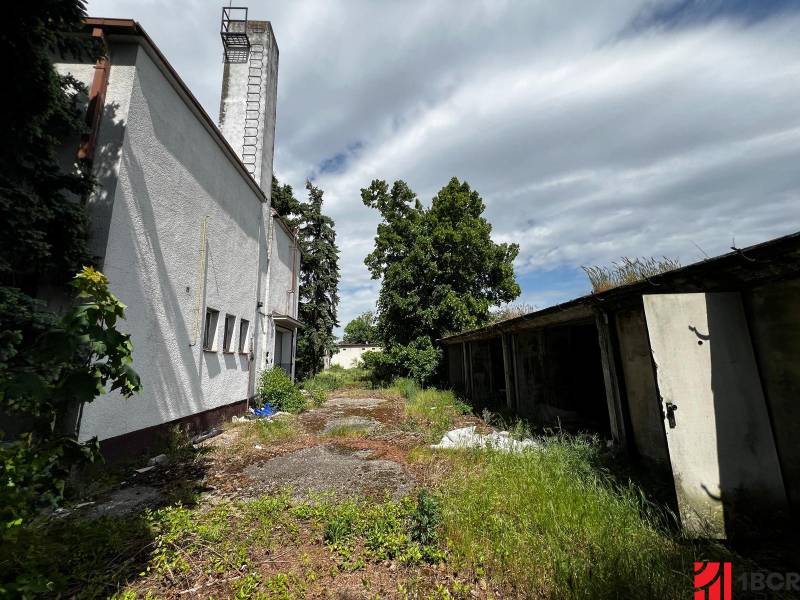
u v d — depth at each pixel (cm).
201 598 261
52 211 421
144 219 584
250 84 1234
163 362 638
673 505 382
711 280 393
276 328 1497
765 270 348
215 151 852
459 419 962
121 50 559
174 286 676
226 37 1240
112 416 509
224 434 766
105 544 310
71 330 225
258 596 256
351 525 356
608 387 563
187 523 348
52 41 369
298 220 2250
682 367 369
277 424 841
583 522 341
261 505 396
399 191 2028
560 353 951
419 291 1861
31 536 217
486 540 327
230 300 943
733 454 354
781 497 346
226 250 915
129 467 523
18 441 229
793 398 348
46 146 417
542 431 764
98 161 520
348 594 269
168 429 646
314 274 2255
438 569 299
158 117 622
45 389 221
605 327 572
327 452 645
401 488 466
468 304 1792
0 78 354
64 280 461
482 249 1825
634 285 458
